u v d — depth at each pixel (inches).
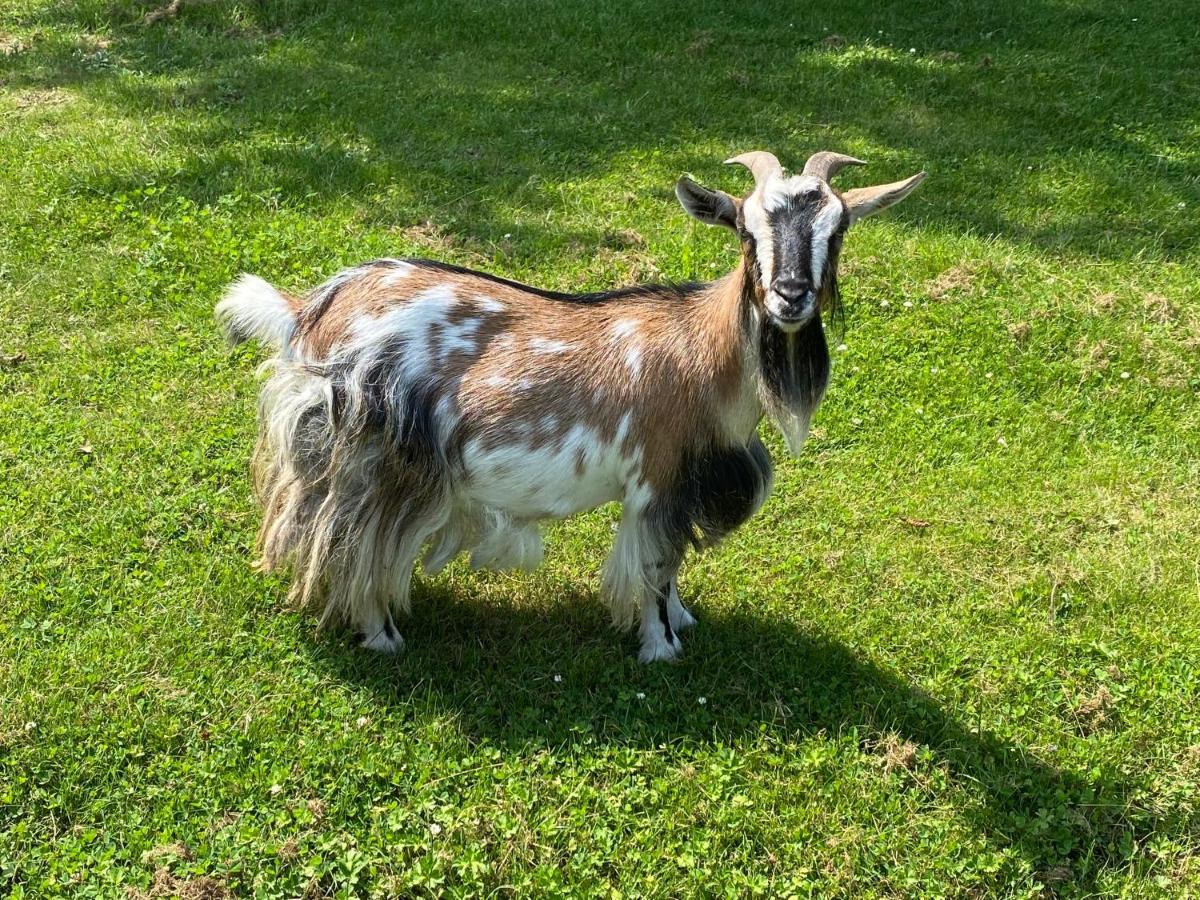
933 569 105.5
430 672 95.6
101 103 161.5
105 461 107.7
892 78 181.6
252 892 83.6
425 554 96.0
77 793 86.6
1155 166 157.2
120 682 92.4
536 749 91.2
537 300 91.7
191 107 161.6
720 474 92.1
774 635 99.7
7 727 89.0
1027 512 110.3
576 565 104.5
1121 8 209.8
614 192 144.7
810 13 204.7
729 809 88.4
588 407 89.5
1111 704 95.2
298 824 86.2
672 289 92.0
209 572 100.1
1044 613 102.2
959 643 99.7
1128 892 86.0
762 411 90.8
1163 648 99.7
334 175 143.2
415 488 90.7
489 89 171.6
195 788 87.4
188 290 126.6
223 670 94.0
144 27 190.4
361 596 93.5
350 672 95.0
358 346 89.3
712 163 153.3
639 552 92.9
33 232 131.7
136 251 130.3
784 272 82.4
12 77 170.6
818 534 108.0
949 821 88.8
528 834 86.3
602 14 197.3
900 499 111.0
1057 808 89.4
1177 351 125.5
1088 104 174.4
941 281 132.0
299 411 89.5
